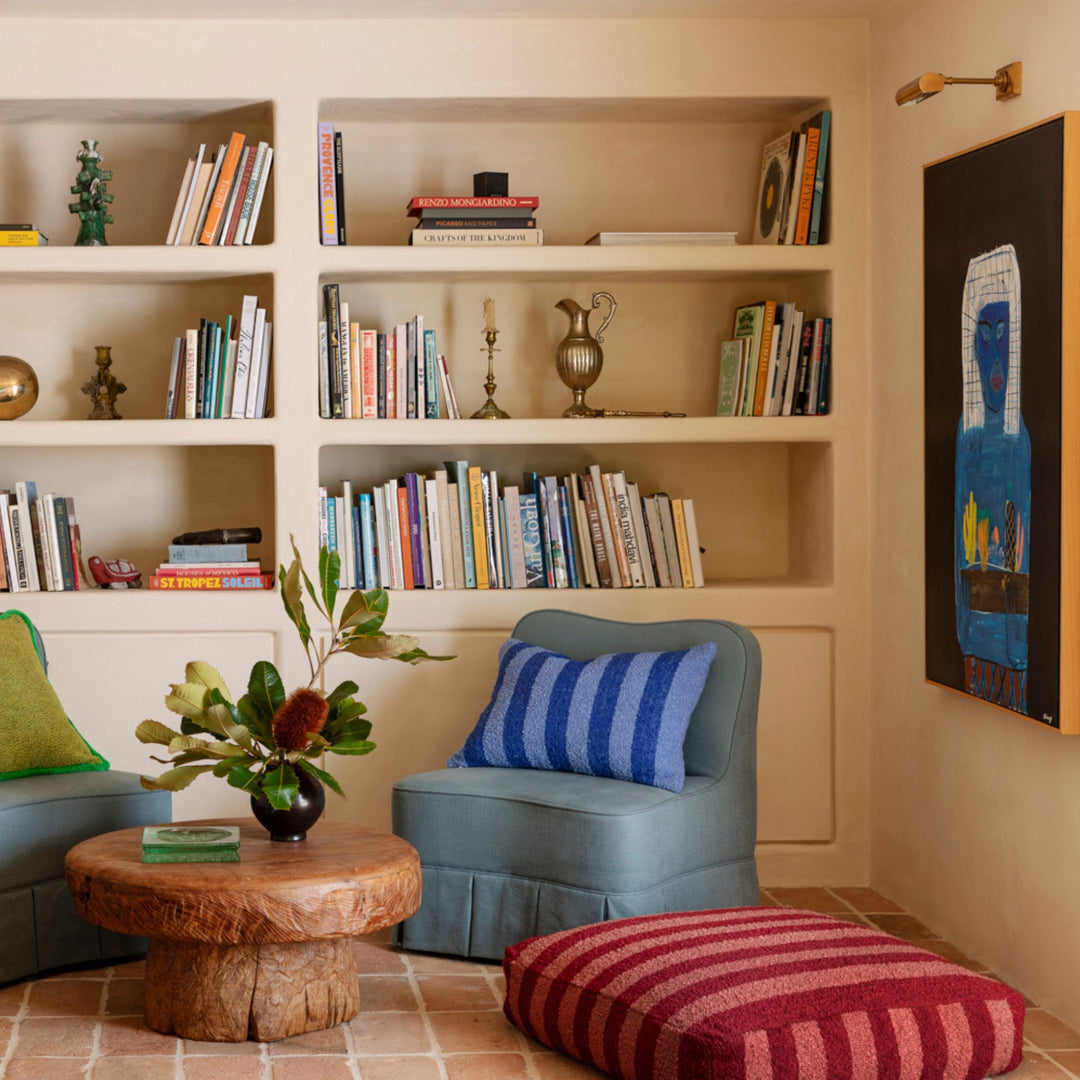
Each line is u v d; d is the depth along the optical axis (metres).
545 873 3.00
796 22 3.77
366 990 2.92
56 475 4.04
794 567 4.16
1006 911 3.00
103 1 3.54
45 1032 2.65
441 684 3.79
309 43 3.71
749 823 3.25
